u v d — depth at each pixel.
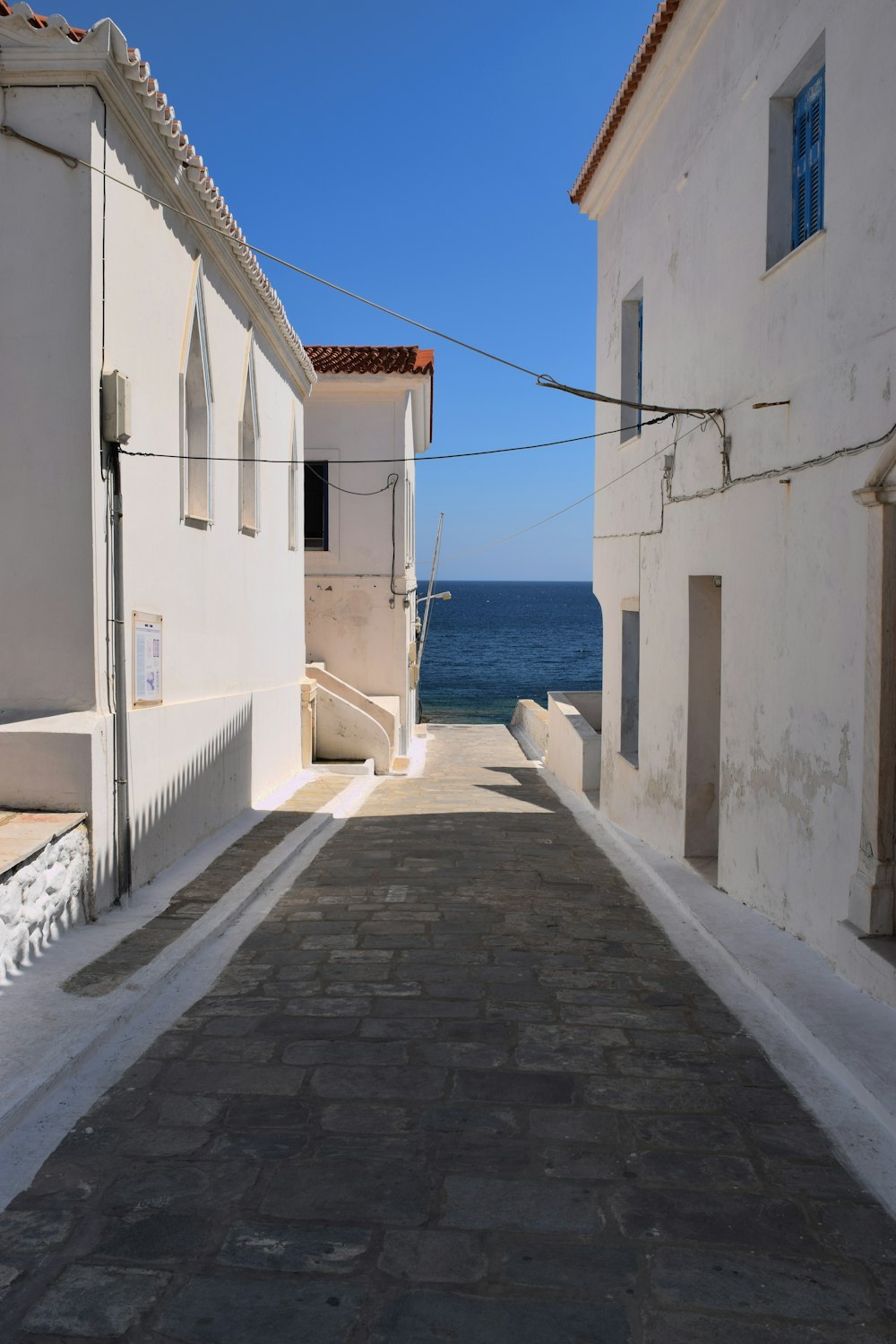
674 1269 3.18
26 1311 2.97
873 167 5.66
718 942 6.58
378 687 22.11
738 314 7.94
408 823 12.30
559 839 11.20
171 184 8.61
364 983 5.89
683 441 9.51
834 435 6.18
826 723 6.27
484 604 198.38
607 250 13.01
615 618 12.68
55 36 6.76
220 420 10.92
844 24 6.02
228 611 11.40
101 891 7.11
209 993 5.73
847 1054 4.64
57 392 7.08
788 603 6.91
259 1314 2.95
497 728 31.36
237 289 11.43
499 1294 3.05
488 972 6.10
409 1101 4.32
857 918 5.74
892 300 5.44
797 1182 3.71
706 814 9.44
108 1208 3.51
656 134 10.51
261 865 9.08
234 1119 4.15
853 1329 2.92
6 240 7.04
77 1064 4.62
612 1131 4.07
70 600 7.16
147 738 8.19
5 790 6.92
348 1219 3.44
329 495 21.84
